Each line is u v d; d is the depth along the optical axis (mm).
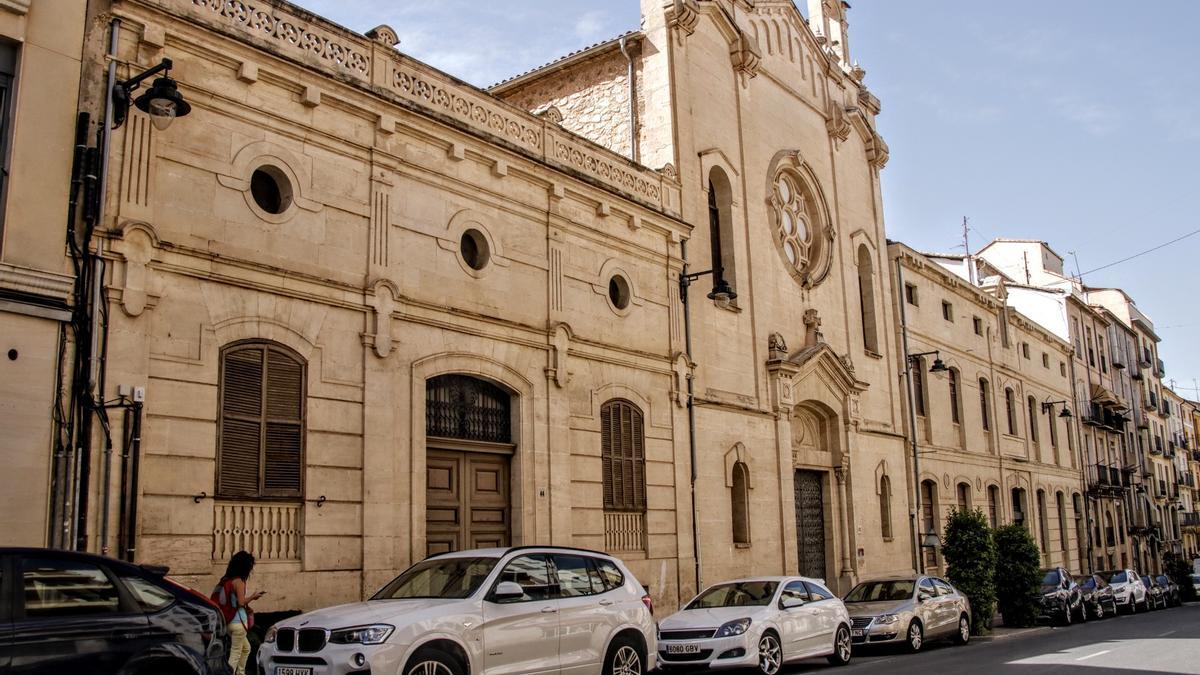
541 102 26438
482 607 11047
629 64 24781
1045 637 24422
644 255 22000
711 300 24094
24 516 11172
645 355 21359
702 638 15656
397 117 16281
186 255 13141
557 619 11734
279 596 13602
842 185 32438
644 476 20875
